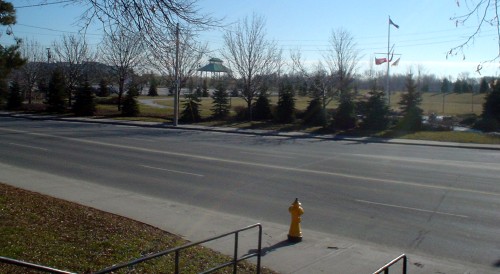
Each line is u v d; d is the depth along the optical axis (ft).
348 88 136.05
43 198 38.04
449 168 65.98
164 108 182.29
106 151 75.66
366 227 36.06
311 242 31.81
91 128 119.55
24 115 158.20
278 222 36.91
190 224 35.27
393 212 40.52
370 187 50.85
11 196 36.60
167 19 32.35
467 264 28.58
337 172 60.13
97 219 32.96
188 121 141.59
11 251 24.16
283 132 116.26
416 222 37.60
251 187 49.90
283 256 28.78
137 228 32.07
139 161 66.03
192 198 44.62
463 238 33.68
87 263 23.80
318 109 132.46
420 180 55.72
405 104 126.41
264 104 144.36
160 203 41.86
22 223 29.55
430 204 43.62
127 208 39.58
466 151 88.12
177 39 33.53
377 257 29.07
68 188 46.96
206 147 84.33
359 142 100.68
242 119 144.36
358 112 140.87
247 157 72.43
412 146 95.40
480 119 130.21
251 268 26.00
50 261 23.50
